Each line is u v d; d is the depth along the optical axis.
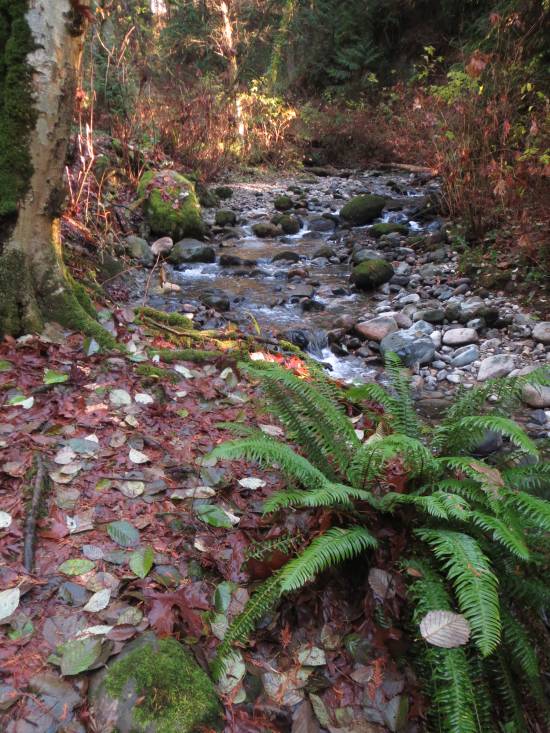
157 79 13.32
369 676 1.97
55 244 3.64
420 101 8.54
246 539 2.36
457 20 16.00
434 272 6.55
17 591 1.96
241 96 13.03
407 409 2.76
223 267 7.07
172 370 3.56
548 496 2.47
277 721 1.84
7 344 3.37
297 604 2.15
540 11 8.20
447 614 1.83
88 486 2.52
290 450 2.29
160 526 2.38
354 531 2.08
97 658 1.80
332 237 8.38
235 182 11.68
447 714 1.76
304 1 18.48
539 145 6.14
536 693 1.96
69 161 6.36
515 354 4.85
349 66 17.56
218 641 1.99
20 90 3.20
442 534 2.03
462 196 7.13
